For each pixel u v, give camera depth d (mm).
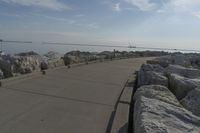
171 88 7684
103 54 24531
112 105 6449
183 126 3746
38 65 11203
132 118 5402
